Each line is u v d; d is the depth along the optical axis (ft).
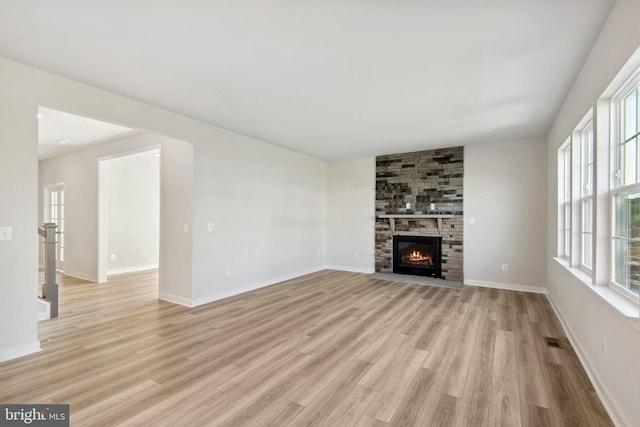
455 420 6.15
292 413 6.37
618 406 6.07
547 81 9.61
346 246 22.95
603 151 7.54
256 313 12.80
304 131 15.46
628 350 5.68
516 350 9.32
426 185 19.72
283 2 6.07
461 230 18.52
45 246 12.28
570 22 6.68
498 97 10.91
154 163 24.63
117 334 10.52
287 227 19.65
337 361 8.64
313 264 22.22
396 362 8.59
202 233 14.08
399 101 11.34
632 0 5.46
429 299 14.94
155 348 9.43
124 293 16.14
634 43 5.40
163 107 12.07
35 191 9.07
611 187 7.48
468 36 7.22
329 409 6.50
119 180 22.49
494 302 14.43
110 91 10.55
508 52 7.92
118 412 6.34
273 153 18.48
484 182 17.85
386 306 13.80
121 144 17.28
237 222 15.94
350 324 11.55
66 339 10.09
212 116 13.16
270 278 18.15
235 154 15.79
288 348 9.47
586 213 10.12
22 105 8.77
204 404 6.64
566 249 12.72
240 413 6.35
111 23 6.81
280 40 7.46
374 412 6.41
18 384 7.37
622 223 7.11
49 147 19.25
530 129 14.96
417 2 6.04
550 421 6.12
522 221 16.83
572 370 8.14
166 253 14.76
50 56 8.30
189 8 6.28
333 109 12.19
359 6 6.18
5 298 8.54
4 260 8.53
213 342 9.89
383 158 21.40
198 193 13.89
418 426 5.98
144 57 8.32
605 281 7.61
